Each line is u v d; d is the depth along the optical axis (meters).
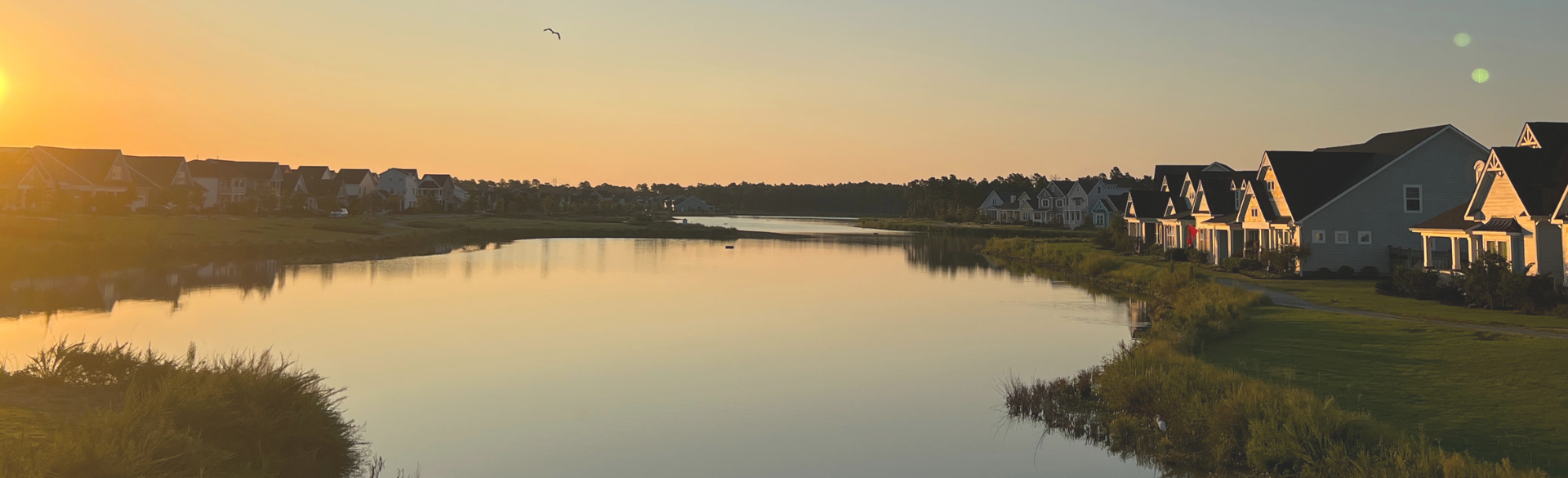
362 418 19.12
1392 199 41.22
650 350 27.48
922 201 176.50
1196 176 54.72
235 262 54.38
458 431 18.25
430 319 33.72
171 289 40.97
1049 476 15.11
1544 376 16.95
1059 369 24.06
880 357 26.14
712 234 105.69
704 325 32.59
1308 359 20.23
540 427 18.62
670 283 48.34
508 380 23.08
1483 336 21.27
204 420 13.49
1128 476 14.89
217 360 21.59
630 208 165.25
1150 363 19.08
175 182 92.44
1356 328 23.70
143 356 20.20
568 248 77.25
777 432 18.20
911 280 50.16
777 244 87.88
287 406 15.20
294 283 45.12
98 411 12.80
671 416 19.47
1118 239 63.59
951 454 16.53
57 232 53.81
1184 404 16.11
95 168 81.31
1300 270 40.97
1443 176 41.16
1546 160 31.05
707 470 15.88
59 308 34.41
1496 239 31.27
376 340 28.88
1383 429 13.48
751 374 23.81
